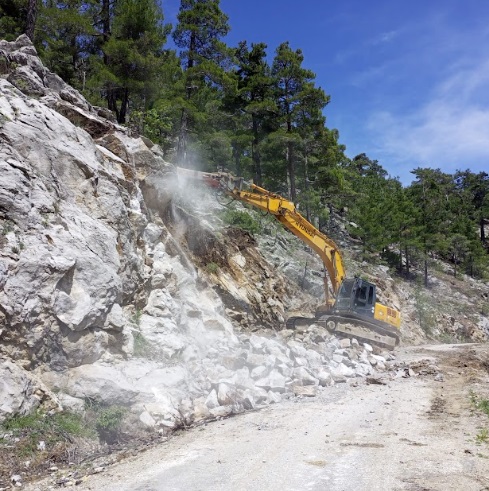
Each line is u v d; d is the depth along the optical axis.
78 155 10.95
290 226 19.25
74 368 8.45
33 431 6.91
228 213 25.16
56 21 23.59
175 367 10.24
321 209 37.47
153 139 25.20
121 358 9.75
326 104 36.25
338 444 7.29
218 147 34.22
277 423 8.57
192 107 26.81
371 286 20.05
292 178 36.41
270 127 38.19
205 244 19.59
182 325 12.71
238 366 12.06
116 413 7.90
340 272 20.25
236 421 8.77
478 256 69.69
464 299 50.28
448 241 62.22
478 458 6.66
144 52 24.17
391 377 13.74
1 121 9.73
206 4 29.38
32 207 9.07
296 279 25.64
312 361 13.74
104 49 22.92
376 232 44.53
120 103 29.17
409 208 56.47
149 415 8.23
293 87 36.81
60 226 9.38
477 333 40.75
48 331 8.19
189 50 29.44
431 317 36.56
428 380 13.37
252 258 22.59
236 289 19.61
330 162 39.84
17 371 7.42
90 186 10.95
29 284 8.11
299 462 6.45
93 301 9.09
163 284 12.92
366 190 58.16
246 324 18.95
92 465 6.53
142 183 15.06
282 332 18.22
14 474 6.09
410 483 5.70
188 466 6.32
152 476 5.96
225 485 5.64
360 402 10.30
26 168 9.44
